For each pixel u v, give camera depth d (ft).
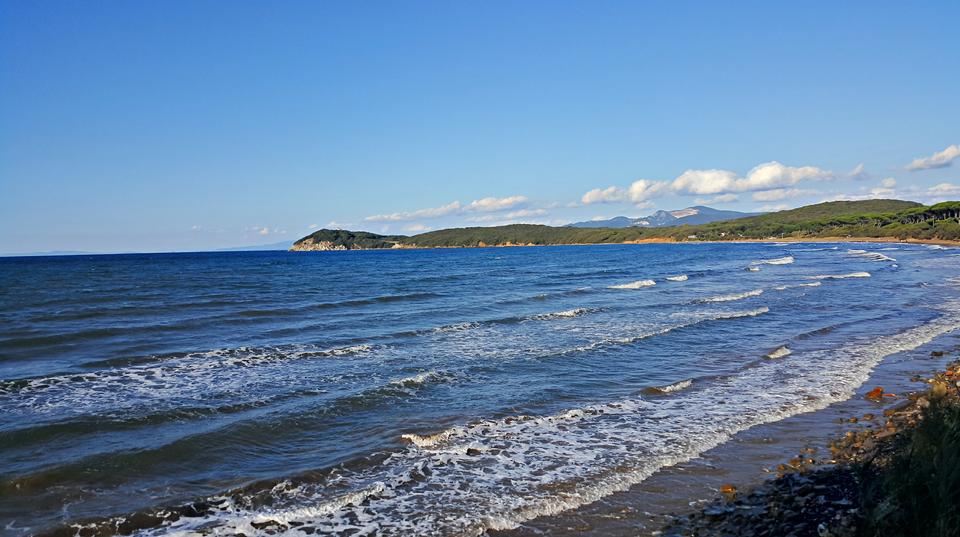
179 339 65.77
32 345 61.72
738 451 31.09
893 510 19.49
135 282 159.94
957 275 137.18
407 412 38.22
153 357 55.11
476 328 72.13
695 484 26.94
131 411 37.88
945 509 17.95
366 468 29.12
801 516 22.22
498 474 28.35
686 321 74.84
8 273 218.38
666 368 50.44
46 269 256.52
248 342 63.62
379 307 95.61
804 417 36.78
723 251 378.73
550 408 39.27
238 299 108.68
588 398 41.60
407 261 320.09
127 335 68.49
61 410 38.22
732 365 51.39
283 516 24.02
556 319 78.64
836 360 52.60
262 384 45.11
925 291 105.60
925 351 55.88
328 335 68.03
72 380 46.57
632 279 151.02
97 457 29.96
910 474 21.24
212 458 30.27
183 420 36.17
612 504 25.00
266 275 195.52
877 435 31.53
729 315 78.64
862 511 21.50
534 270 204.44
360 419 36.70
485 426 35.40
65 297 113.19
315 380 46.37
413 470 28.81
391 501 25.44
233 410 38.22
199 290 130.93
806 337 63.77
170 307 95.40
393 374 48.24
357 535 22.54
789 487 25.76
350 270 226.58
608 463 29.63
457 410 38.65
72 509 24.50
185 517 24.00
